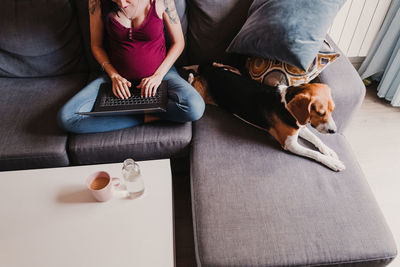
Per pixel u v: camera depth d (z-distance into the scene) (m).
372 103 1.99
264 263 0.92
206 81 1.42
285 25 1.16
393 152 1.69
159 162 1.13
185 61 1.64
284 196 1.07
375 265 0.96
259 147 1.23
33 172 1.11
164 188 1.05
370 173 1.59
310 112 1.10
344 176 1.13
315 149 1.22
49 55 1.55
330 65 1.30
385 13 1.80
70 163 1.33
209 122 1.35
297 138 1.26
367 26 1.85
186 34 1.56
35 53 1.52
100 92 1.33
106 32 1.41
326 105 1.09
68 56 1.57
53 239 0.92
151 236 0.92
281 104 1.15
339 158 1.19
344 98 1.21
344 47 1.95
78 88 1.53
